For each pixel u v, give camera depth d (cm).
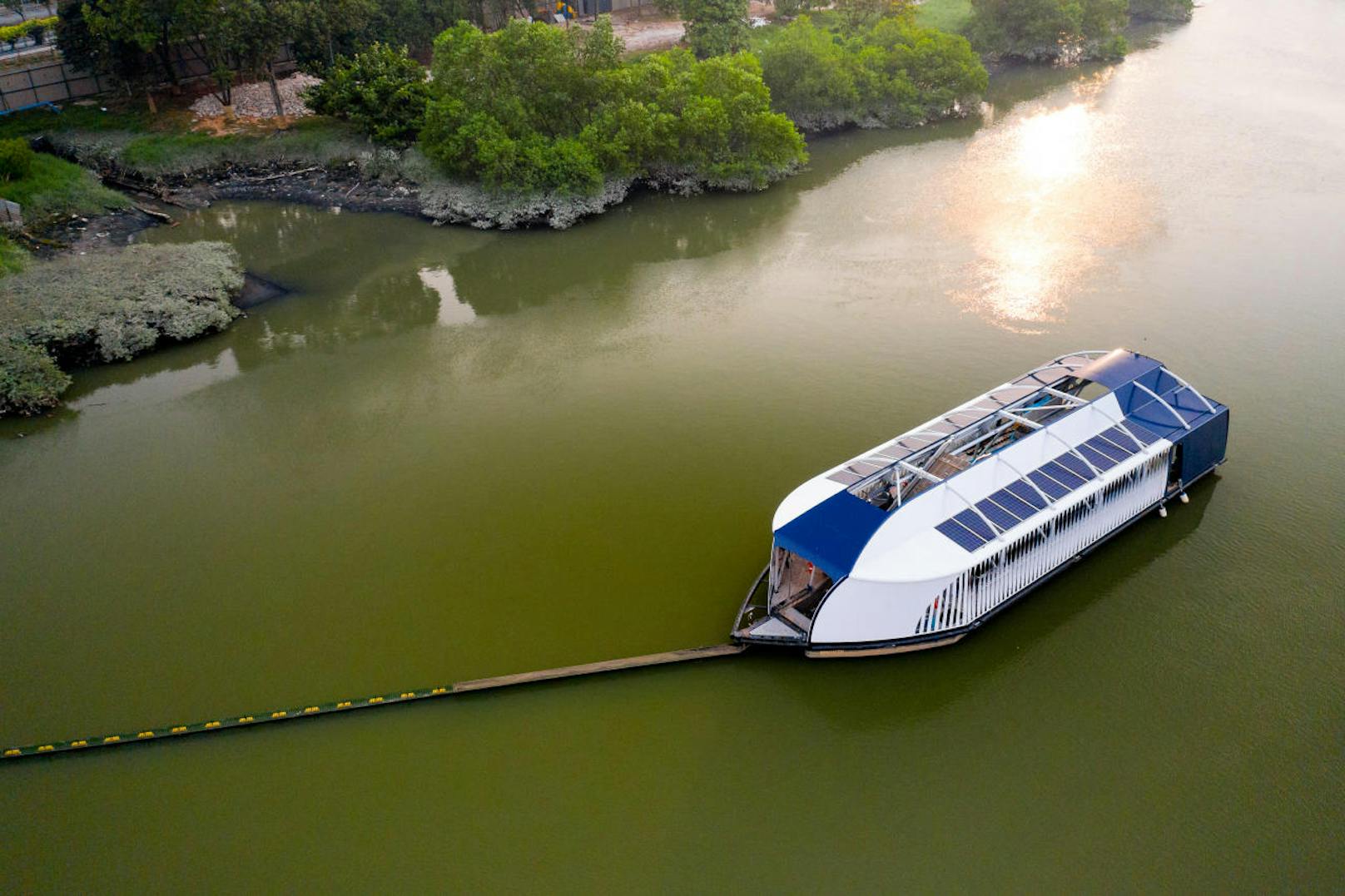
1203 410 3847
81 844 2828
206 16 8219
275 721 3162
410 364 5334
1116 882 2562
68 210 7306
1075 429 3634
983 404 3909
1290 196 6862
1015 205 6994
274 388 5175
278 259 6800
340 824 2836
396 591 3681
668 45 10406
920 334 5291
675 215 7294
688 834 2745
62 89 9269
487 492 4209
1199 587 3481
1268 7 12975
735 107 7488
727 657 3278
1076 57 10888
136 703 3256
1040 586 3503
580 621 3478
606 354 5316
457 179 7562
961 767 2888
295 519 4119
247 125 8669
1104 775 2844
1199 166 7500
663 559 3759
